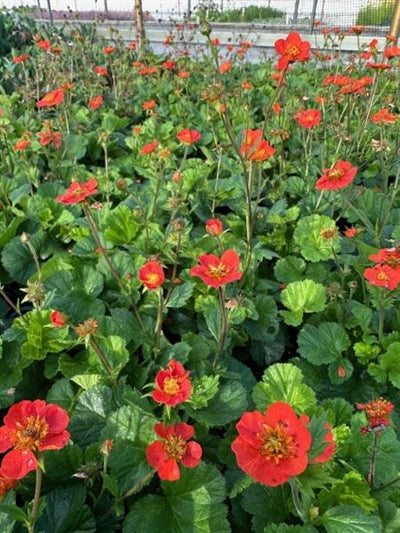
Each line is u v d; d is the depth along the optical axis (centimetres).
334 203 56
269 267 54
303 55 39
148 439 30
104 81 106
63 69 107
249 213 43
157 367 38
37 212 56
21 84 114
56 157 69
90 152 79
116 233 51
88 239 50
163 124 85
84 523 27
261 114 97
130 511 28
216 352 37
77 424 33
